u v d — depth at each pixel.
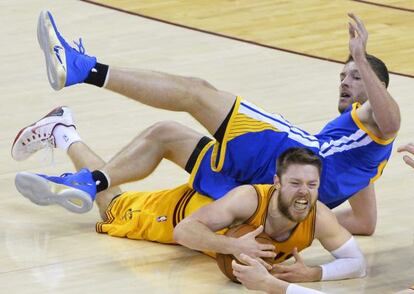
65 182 12.36
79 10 24.08
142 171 12.63
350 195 12.18
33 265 11.88
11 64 19.98
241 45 21.16
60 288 11.29
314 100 17.80
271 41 21.42
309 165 10.84
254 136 11.94
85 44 21.22
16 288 11.29
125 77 12.02
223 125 11.98
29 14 23.88
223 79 19.00
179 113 17.28
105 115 17.09
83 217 13.35
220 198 11.39
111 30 22.34
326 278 11.45
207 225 11.18
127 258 12.11
